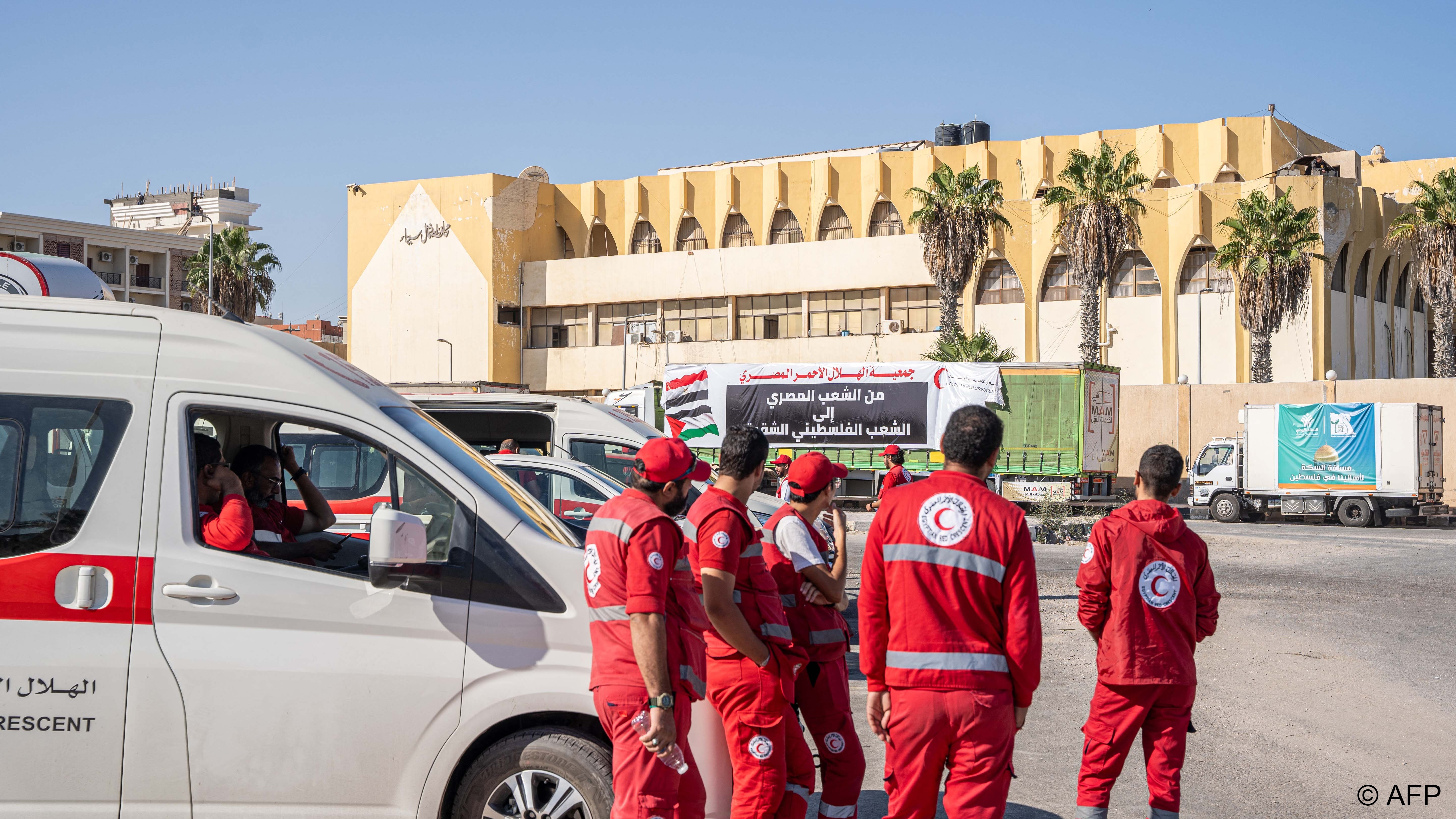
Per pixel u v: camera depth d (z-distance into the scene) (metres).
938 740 3.69
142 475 4.10
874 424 29.69
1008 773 3.71
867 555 3.89
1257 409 29.59
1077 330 41.88
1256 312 36.28
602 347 50.22
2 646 3.94
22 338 4.19
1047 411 28.11
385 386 4.93
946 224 39.56
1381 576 16.95
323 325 74.50
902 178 46.16
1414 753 6.72
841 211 47.69
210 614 4.03
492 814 4.10
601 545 3.92
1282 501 29.39
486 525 4.20
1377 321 43.78
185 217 103.25
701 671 3.99
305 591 4.08
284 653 4.04
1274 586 15.62
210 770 3.98
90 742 3.95
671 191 50.50
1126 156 36.72
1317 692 8.48
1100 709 4.62
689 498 9.15
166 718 3.98
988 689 3.68
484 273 50.97
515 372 51.56
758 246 48.06
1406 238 39.19
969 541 3.71
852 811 4.71
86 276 7.41
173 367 4.23
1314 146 47.12
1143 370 40.66
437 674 4.06
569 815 4.07
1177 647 4.54
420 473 4.27
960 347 35.66
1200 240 39.97
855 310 46.50
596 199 51.88
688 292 48.81
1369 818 5.49
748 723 4.21
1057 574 16.84
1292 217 36.22
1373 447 28.00
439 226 51.91
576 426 11.31
